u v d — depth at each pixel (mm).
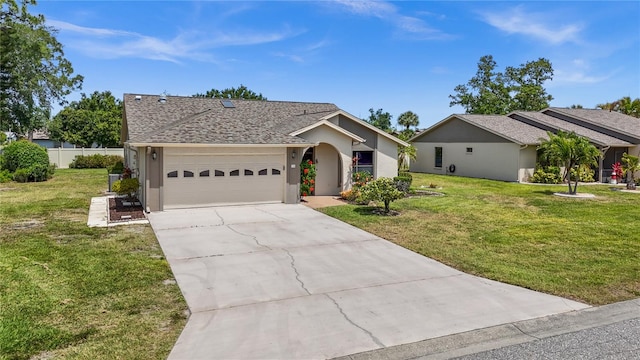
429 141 31609
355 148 18938
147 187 13359
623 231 11398
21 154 23406
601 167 25078
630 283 7238
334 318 5691
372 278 7406
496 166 26016
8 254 8477
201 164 14195
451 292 6742
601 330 5438
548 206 15703
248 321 5570
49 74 35250
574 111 30500
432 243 9969
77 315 5629
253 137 15031
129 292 6516
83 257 8320
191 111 19625
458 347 4953
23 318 5484
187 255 8656
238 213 13500
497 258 8734
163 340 4977
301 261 8383
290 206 15031
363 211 14117
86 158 33062
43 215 12805
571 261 8562
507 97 45125
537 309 6086
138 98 20094
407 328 5410
